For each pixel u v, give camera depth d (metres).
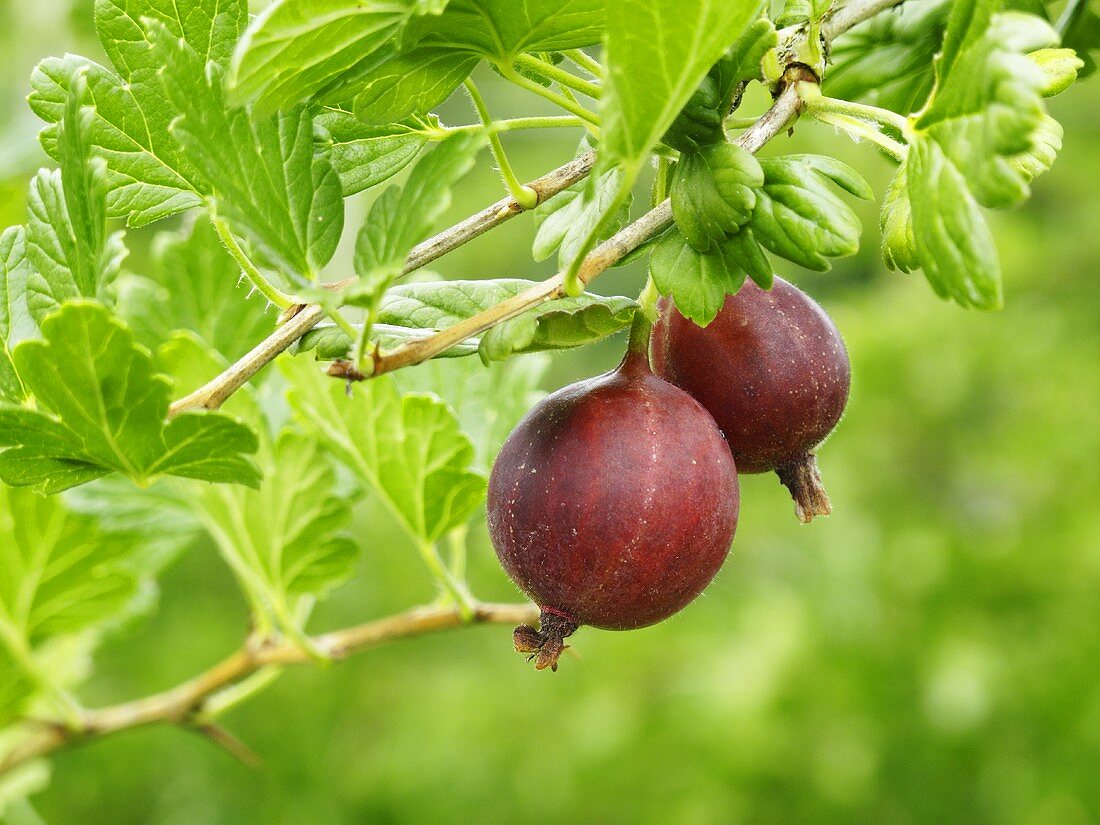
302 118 0.22
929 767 0.58
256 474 0.23
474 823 0.63
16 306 0.23
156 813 0.65
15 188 0.37
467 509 0.28
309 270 0.22
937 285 0.21
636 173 0.20
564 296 0.21
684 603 0.22
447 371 0.30
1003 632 0.62
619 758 0.61
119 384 0.22
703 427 0.22
